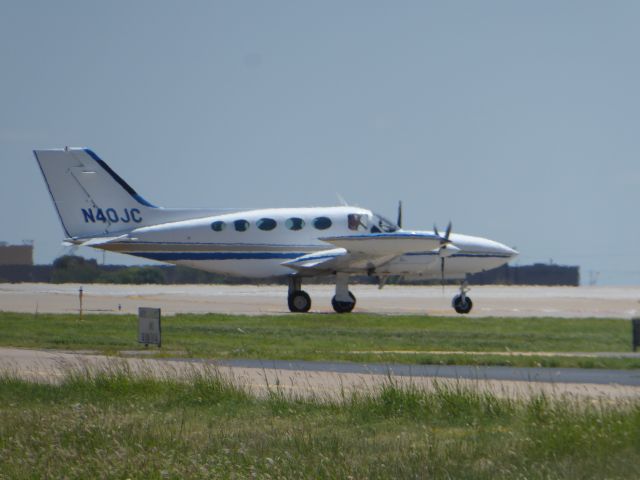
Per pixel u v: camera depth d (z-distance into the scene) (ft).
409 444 154.10
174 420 180.75
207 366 232.94
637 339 327.06
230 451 149.38
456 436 163.02
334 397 204.85
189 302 653.30
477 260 553.23
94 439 158.30
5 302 640.58
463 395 189.88
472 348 332.80
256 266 549.95
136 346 335.26
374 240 516.32
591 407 167.43
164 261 555.69
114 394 214.07
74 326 422.00
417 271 542.57
